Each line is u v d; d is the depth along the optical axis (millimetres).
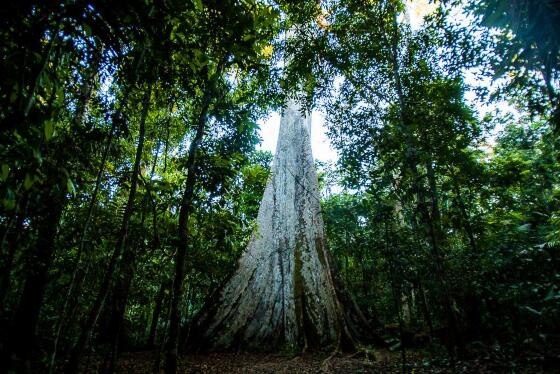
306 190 10750
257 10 2949
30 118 1878
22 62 1760
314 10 6883
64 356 3930
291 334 7957
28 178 1944
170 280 5602
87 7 1975
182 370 5910
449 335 4930
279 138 12102
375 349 7559
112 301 4844
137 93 3818
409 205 4980
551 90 2836
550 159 9609
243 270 9266
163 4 2266
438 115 6762
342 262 12727
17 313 4254
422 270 5395
